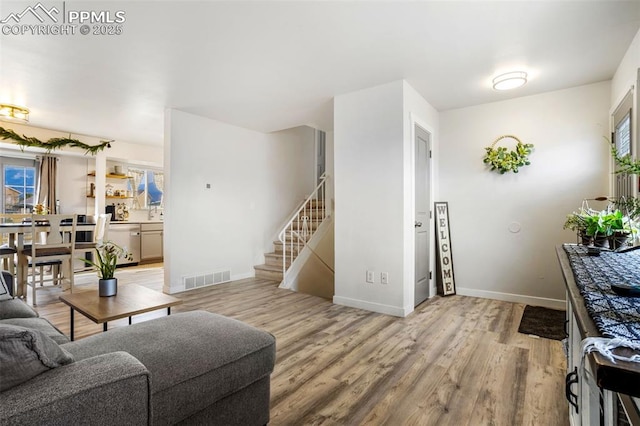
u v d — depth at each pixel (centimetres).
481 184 401
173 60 288
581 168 342
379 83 340
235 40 253
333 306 363
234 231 508
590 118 338
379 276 342
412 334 277
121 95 374
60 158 596
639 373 48
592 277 116
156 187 740
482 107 400
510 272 382
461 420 164
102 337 136
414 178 355
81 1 204
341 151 373
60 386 82
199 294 416
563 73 312
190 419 122
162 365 117
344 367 219
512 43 257
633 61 253
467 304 368
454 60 287
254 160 544
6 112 399
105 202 639
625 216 221
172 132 423
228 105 411
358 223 358
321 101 396
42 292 418
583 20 226
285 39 253
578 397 114
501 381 200
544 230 362
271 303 375
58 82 336
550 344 254
